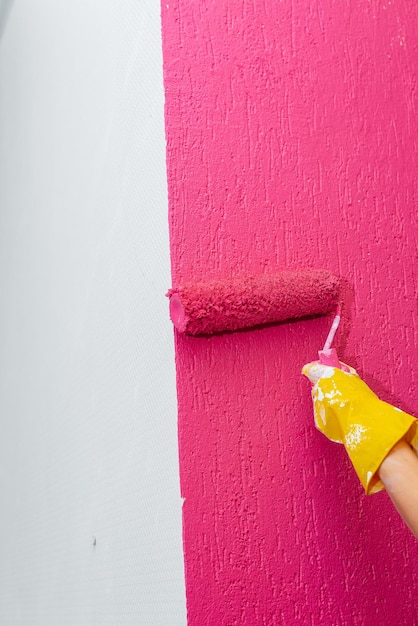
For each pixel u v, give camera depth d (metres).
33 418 1.50
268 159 0.94
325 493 0.91
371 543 0.93
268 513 0.87
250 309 0.81
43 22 1.55
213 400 0.86
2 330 1.88
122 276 1.01
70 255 1.28
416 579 0.96
